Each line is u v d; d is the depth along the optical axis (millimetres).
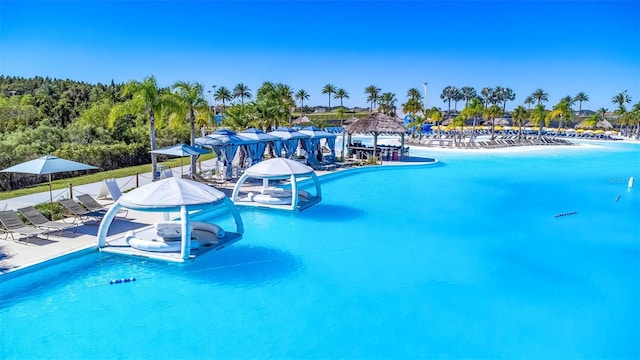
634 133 84500
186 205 11102
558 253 13133
